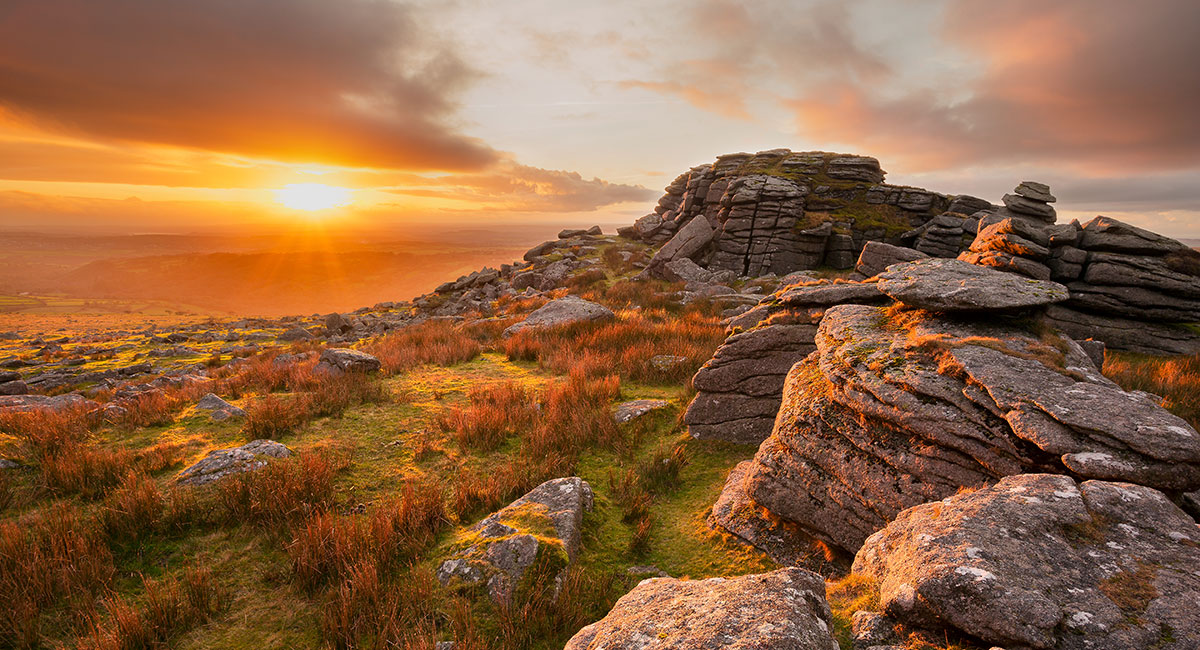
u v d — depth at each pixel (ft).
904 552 12.30
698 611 10.63
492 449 29.12
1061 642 9.15
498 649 14.99
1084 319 47.73
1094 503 12.60
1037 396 16.34
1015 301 21.68
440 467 26.94
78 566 17.47
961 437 16.76
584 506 22.57
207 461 24.57
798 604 10.45
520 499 22.44
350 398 37.22
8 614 15.31
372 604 16.52
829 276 88.48
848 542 18.47
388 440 30.25
